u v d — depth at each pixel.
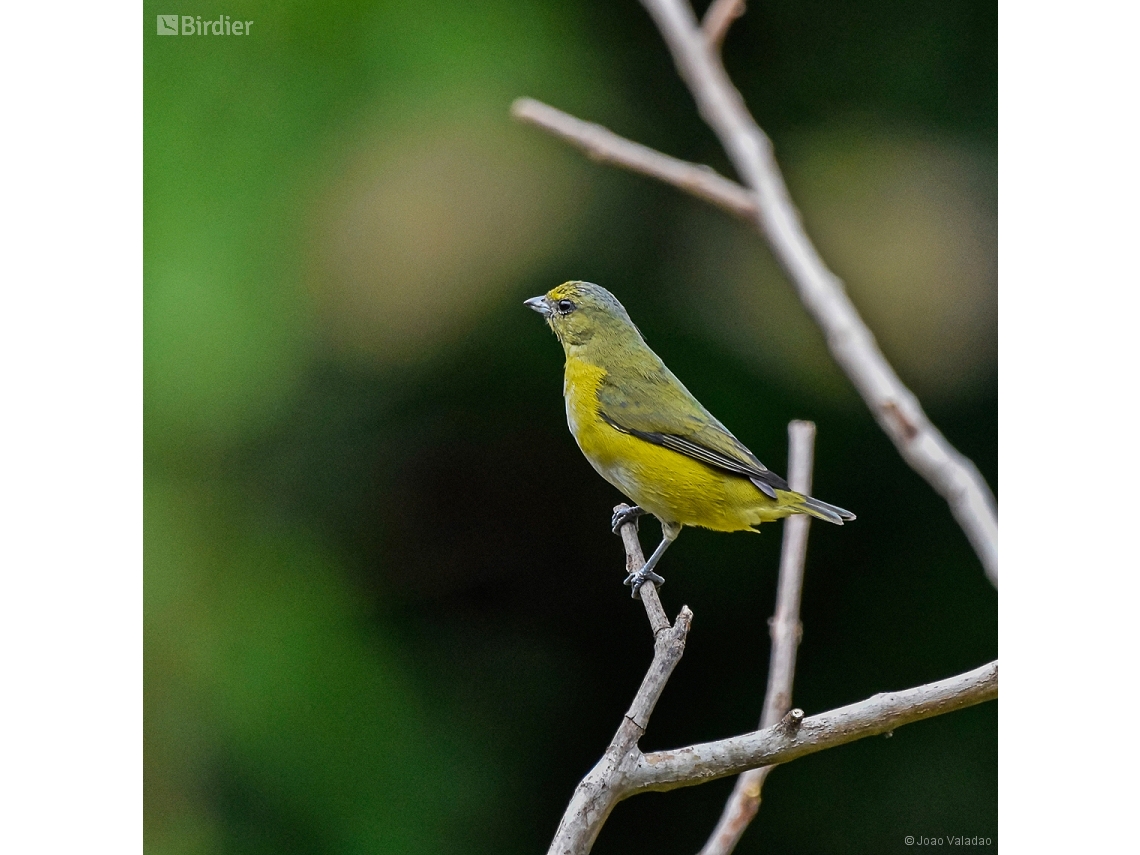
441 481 11.34
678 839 11.18
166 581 10.17
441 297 11.30
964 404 10.67
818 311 6.67
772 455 11.16
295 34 10.68
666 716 11.27
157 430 10.34
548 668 11.30
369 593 10.90
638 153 7.12
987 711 10.80
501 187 11.38
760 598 11.29
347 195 10.94
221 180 10.55
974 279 10.82
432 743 10.60
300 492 10.75
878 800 10.83
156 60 10.47
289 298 10.75
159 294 10.37
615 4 11.59
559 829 5.22
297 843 9.89
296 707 10.20
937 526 11.02
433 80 11.10
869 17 11.28
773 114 11.47
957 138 11.02
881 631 11.01
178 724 9.95
